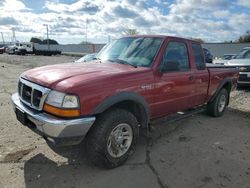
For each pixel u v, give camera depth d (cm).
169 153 421
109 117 345
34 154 399
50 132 314
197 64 517
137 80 377
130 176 348
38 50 4422
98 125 341
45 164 371
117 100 347
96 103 329
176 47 461
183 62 479
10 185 320
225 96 645
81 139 325
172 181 341
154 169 368
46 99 327
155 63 412
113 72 366
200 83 521
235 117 641
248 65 987
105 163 354
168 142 466
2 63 2236
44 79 344
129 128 372
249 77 983
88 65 411
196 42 518
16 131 488
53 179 335
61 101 314
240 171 373
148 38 460
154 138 482
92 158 349
